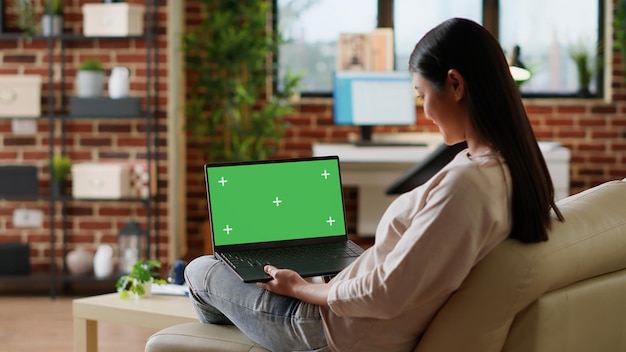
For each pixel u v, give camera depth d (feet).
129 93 19.06
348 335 7.19
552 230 6.87
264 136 21.38
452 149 16.03
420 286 6.53
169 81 19.02
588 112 22.75
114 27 18.43
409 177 17.07
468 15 23.09
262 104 22.63
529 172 6.70
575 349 7.28
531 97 23.07
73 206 19.35
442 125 6.91
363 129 21.94
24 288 19.26
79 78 18.54
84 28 18.62
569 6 22.97
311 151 22.79
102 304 10.40
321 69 23.25
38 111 18.43
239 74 21.63
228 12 20.95
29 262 18.74
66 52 19.06
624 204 7.82
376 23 23.13
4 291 18.97
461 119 6.83
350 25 23.18
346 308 6.94
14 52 19.03
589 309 7.36
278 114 21.34
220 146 21.48
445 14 23.08
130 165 18.60
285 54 23.24
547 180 6.83
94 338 10.66
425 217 6.56
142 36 18.51
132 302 10.53
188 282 8.54
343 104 21.80
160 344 8.46
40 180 19.25
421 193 6.82
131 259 18.44
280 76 23.21
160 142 19.12
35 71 19.03
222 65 21.11
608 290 7.59
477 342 6.77
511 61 16.81
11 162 19.20
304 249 8.63
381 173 20.59
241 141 21.85
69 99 18.80
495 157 6.69
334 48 23.24
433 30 6.86
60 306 17.76
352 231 22.75
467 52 6.64
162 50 18.99
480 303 6.68
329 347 7.36
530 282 6.57
